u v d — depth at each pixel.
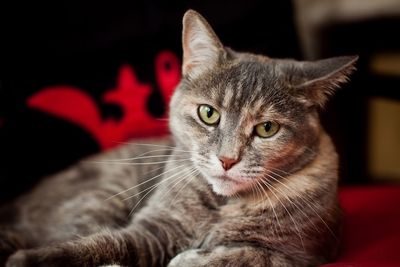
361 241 0.45
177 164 0.44
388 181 0.75
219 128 0.41
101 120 0.56
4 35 0.52
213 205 0.42
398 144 0.76
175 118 0.44
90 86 0.55
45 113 0.54
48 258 0.37
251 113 0.41
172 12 0.58
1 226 0.48
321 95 0.43
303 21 0.70
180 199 0.43
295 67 0.43
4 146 0.53
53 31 0.54
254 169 0.41
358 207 0.51
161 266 0.41
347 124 0.66
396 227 0.46
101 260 0.39
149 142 0.53
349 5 0.67
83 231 0.44
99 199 0.48
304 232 0.42
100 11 0.56
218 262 0.38
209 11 0.59
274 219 0.41
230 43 0.59
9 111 0.53
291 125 0.41
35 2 0.53
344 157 0.67
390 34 0.65
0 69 0.52
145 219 0.42
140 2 0.57
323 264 0.42
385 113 0.75
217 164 0.40
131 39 0.57
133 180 0.50
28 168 0.54
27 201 0.51
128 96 0.57
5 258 0.43
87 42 0.55
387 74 0.61
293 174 0.42
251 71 0.42
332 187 0.43
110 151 0.54
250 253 0.39
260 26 0.60
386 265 0.37
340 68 0.41
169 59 0.58
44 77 0.54
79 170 0.53
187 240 0.42
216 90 0.42
